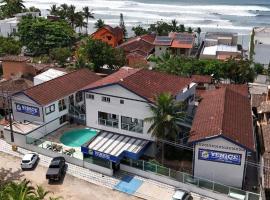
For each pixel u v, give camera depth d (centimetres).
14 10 16838
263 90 8994
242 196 4506
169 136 5312
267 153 4988
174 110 5156
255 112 6794
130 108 5528
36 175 5200
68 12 15175
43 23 12131
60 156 5456
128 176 5166
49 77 7450
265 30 11969
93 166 5288
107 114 5788
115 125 5759
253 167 5244
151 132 5381
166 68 8969
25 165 5303
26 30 12038
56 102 6309
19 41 12081
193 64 9475
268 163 4769
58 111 6391
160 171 5025
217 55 11600
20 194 3544
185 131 5619
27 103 6184
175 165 5309
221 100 5706
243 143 4628
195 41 14025
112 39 13188
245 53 12706
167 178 4969
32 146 5781
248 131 4997
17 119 6425
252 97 7050
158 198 4712
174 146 5503
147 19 19888
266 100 6831
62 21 13712
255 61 11169
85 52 9775
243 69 9231
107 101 5703
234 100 5850
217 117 5141
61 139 6031
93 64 9644
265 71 10431
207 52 11919
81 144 5866
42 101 6081
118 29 14012
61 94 6406
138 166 5184
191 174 5047
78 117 6475
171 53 11431
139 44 12206
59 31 12250
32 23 12200
